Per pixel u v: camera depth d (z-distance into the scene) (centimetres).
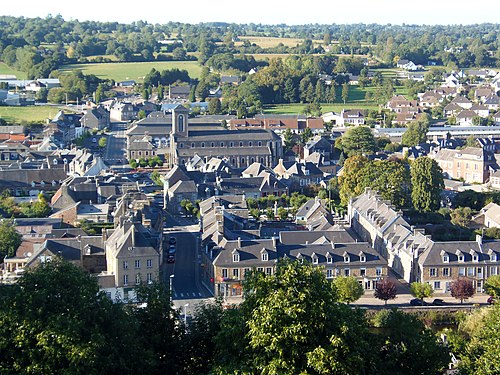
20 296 12050
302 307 11806
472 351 13700
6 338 11712
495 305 15388
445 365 13500
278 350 11450
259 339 11544
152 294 13638
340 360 11538
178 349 13100
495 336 13462
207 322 13450
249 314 12212
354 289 19588
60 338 11400
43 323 11775
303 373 11231
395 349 13350
